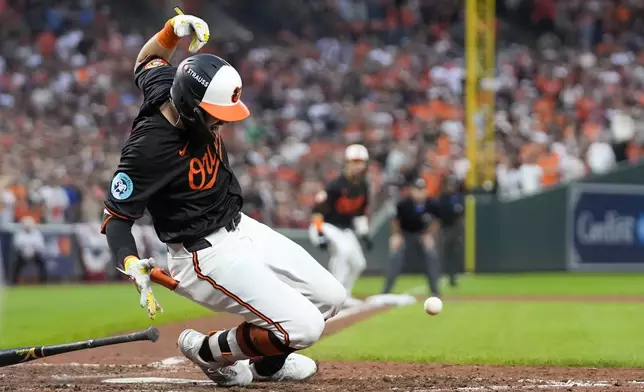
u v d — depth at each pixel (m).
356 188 50.22
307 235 74.62
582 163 89.50
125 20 118.81
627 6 124.38
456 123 97.75
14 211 74.19
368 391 21.45
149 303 19.05
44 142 86.44
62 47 107.38
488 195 77.69
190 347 21.98
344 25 124.31
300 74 110.69
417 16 125.81
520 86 111.94
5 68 104.06
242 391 21.44
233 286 20.72
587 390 21.62
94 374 24.86
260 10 126.31
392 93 106.38
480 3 78.50
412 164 80.00
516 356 29.58
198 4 122.88
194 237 20.77
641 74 111.31
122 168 20.23
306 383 22.94
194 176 20.44
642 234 81.06
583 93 107.50
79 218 77.12
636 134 91.19
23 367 26.19
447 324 41.22
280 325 20.80
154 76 21.00
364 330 38.66
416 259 76.19
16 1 112.56
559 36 125.50
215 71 19.89
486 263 77.50
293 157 91.44
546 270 78.81
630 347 32.53
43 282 72.44
